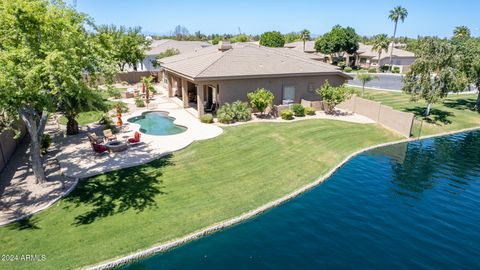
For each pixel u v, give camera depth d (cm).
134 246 1156
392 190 1730
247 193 1587
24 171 1698
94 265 1060
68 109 2202
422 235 1331
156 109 3133
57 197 1434
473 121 3272
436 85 3020
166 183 1628
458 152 2364
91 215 1323
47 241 1155
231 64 2955
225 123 2697
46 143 1973
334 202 1581
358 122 2905
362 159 2169
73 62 1309
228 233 1295
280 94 3147
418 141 2617
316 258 1169
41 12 1323
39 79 1240
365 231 1346
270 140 2317
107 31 4562
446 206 1574
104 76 1560
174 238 1216
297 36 11888
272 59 3288
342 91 3062
